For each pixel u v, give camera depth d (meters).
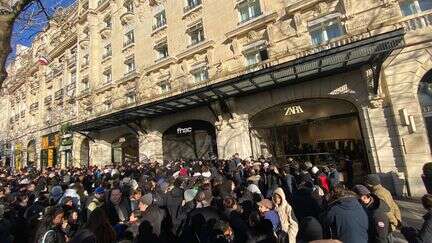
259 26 13.83
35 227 4.27
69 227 4.46
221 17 15.43
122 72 21.31
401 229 3.35
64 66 28.61
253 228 3.61
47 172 13.19
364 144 10.75
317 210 4.98
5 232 4.43
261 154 13.52
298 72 10.68
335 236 3.33
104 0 24.20
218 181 6.74
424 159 9.06
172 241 4.90
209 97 13.73
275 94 13.09
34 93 34.41
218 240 3.72
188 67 16.72
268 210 4.41
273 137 13.39
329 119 11.95
